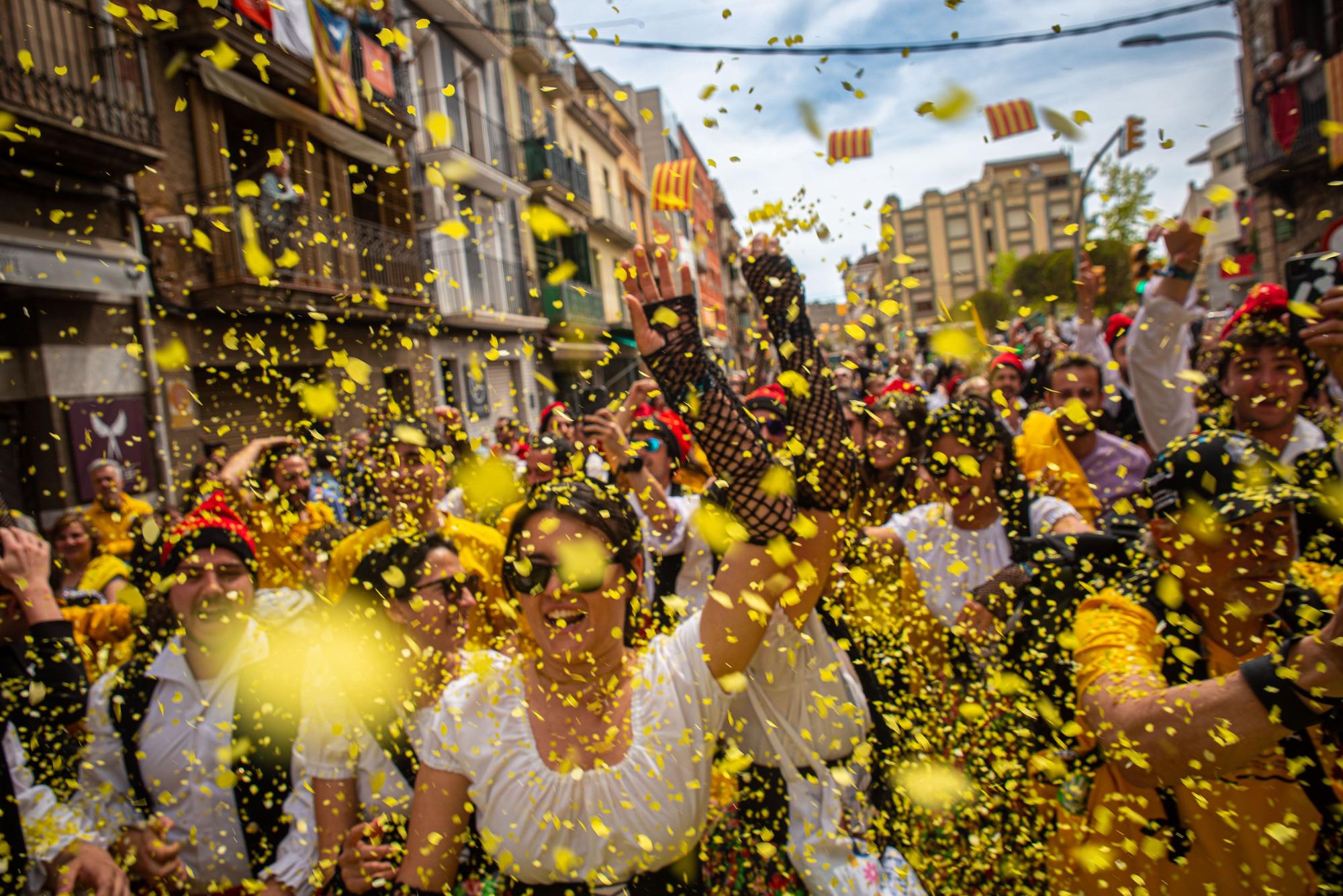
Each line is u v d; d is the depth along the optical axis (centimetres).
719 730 126
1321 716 98
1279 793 120
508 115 1669
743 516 121
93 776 157
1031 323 493
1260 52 1305
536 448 180
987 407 193
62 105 630
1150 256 234
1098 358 337
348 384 140
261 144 881
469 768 121
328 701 144
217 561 159
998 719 150
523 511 122
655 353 120
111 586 285
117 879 143
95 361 663
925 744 135
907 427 236
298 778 154
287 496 248
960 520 193
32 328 630
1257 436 212
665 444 223
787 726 131
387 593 144
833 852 127
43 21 642
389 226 1066
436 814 123
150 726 157
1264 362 205
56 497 629
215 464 229
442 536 154
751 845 139
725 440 119
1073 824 135
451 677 147
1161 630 127
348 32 870
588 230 2098
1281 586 120
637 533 127
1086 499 230
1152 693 112
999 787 140
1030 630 161
